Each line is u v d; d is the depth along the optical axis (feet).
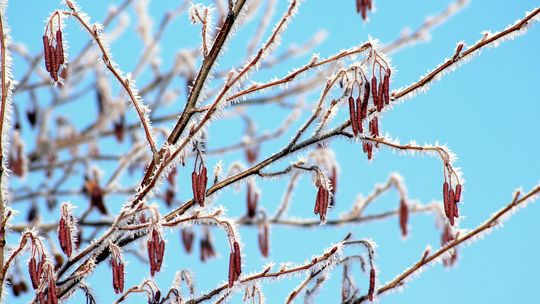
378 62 12.78
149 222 12.05
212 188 13.35
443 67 13.21
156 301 13.37
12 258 12.17
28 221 26.86
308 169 13.34
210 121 12.71
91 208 23.03
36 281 11.70
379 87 12.71
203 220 12.13
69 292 12.76
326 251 13.24
